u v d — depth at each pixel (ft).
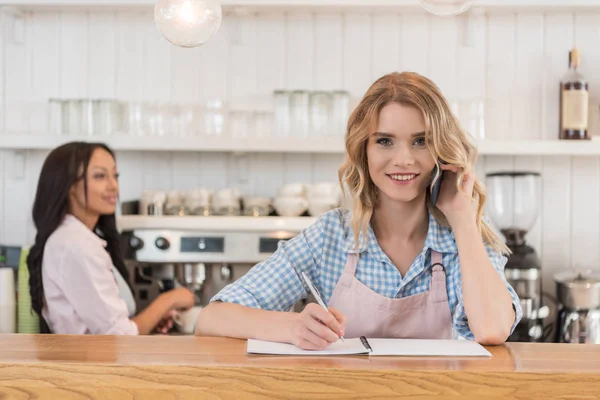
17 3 9.32
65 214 7.98
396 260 5.49
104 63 9.97
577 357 4.21
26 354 4.14
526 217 9.09
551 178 9.79
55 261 7.71
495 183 9.18
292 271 5.51
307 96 9.33
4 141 9.25
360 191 5.35
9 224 9.97
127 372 3.87
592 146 9.07
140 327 8.11
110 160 8.30
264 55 9.91
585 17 9.73
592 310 8.50
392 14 9.84
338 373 3.82
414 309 5.34
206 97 9.95
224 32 9.91
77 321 7.77
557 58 9.77
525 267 8.70
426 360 4.10
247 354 4.23
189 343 4.57
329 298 5.58
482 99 9.22
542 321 9.65
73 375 3.88
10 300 8.77
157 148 9.16
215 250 9.00
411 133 5.02
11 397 3.90
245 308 4.90
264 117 9.36
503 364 3.99
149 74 9.95
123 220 9.00
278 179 9.96
